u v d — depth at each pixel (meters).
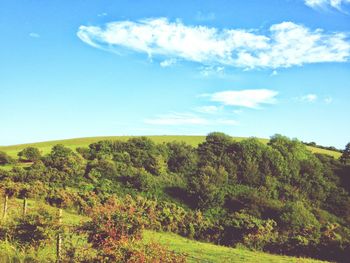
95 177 62.94
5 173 57.56
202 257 28.36
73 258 15.23
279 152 77.69
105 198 53.34
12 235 17.48
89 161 70.00
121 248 13.67
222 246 39.78
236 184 69.06
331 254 40.66
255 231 45.59
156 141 100.06
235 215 51.41
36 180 57.44
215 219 52.41
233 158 75.94
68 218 36.91
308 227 47.97
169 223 46.31
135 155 73.81
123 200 53.91
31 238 17.36
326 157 86.31
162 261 13.62
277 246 42.09
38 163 63.53
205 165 72.94
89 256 15.09
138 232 17.31
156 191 63.00
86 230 17.23
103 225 16.75
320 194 69.69
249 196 60.25
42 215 17.95
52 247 18.00
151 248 13.80
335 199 68.94
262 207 57.91
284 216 52.88
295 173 73.94
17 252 15.74
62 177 60.34
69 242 17.42
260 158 75.44
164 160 75.38
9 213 25.02
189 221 47.69
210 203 59.09
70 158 65.12
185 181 67.62
